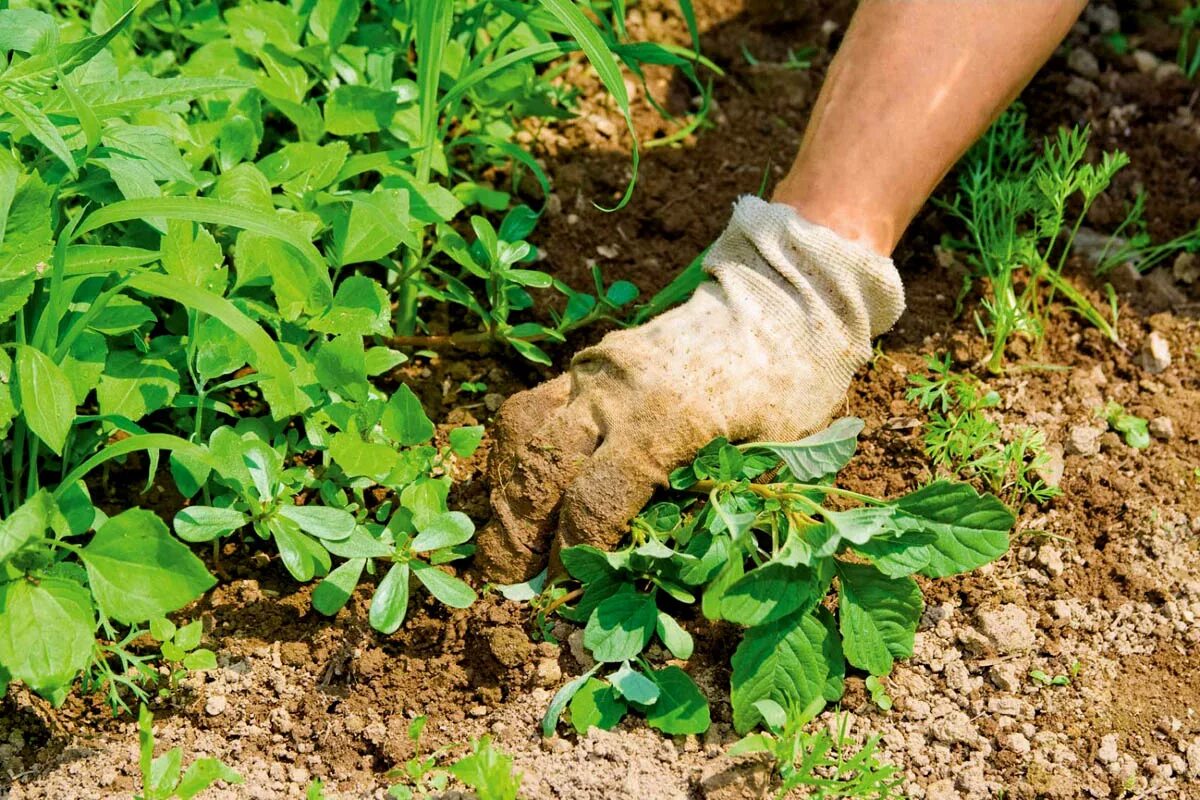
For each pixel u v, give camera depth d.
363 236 1.49
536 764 1.42
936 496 1.42
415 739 1.42
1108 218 1.67
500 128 1.64
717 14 1.77
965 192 1.66
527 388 1.58
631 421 1.45
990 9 1.45
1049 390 1.59
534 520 1.47
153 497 1.50
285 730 1.44
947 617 1.49
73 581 1.38
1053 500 1.54
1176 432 1.57
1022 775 1.44
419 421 1.46
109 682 1.44
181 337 1.48
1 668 1.39
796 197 1.47
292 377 1.47
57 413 1.39
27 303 1.46
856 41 1.47
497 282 1.56
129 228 1.50
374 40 1.61
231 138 1.52
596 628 1.44
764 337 1.46
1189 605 1.50
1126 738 1.45
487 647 1.46
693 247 1.64
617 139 1.69
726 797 1.41
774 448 1.46
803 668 1.43
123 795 1.41
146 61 1.57
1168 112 1.72
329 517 1.43
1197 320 1.62
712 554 1.43
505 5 1.56
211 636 1.47
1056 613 1.49
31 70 1.42
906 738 1.45
